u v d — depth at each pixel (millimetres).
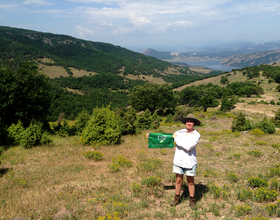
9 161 7414
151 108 59344
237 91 92250
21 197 4395
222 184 5359
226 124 30219
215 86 106312
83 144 11273
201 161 8250
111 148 10359
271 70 135000
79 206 3883
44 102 20047
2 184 5344
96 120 11344
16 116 18312
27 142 10281
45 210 3754
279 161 7402
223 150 9953
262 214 3547
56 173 6234
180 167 3707
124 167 6859
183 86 171000
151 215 3594
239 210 3619
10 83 17406
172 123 33750
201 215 3611
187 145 3557
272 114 44875
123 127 16750
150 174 6141
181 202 4137
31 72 18766
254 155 8461
